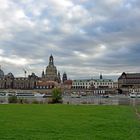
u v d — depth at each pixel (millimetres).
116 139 26578
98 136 28078
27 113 52594
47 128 33031
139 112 58312
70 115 49312
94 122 38969
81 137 27500
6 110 59969
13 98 118438
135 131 31234
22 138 26797
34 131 30875
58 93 117312
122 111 60125
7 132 30047
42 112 55312
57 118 44000
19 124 36219
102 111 59531
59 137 27422
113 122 39094
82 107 74750
